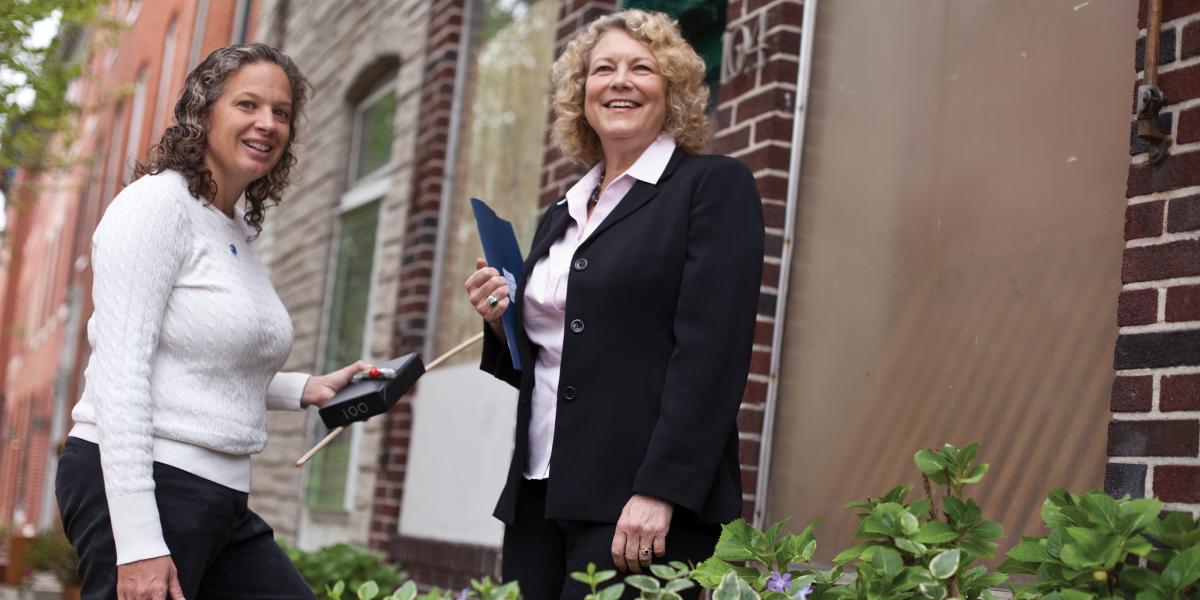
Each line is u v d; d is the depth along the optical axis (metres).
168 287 2.48
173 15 13.59
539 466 2.58
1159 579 2.10
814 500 3.84
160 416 2.47
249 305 2.58
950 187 3.54
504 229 2.81
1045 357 3.13
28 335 25.02
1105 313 2.98
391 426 6.80
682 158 2.60
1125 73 3.03
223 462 2.55
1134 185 2.68
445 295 6.70
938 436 3.43
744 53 4.26
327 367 7.94
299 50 9.52
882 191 3.77
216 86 2.65
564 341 2.47
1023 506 3.13
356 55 8.22
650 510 2.30
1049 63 3.27
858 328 3.78
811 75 4.14
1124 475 2.60
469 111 6.84
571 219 2.69
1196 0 2.62
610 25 2.72
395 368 3.04
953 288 3.47
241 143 2.65
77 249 18.77
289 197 9.18
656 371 2.42
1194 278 2.52
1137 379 2.60
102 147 17.41
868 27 3.95
